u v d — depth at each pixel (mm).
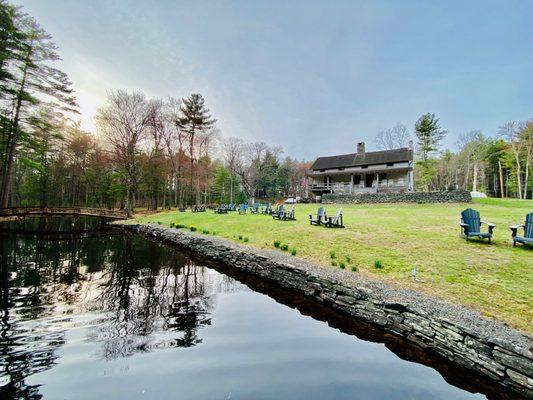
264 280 9148
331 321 5887
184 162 41312
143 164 35875
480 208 19406
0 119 24578
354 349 4664
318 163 38781
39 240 17172
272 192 72875
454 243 9562
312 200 35062
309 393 3428
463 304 5371
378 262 7855
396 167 30812
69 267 10523
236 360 4215
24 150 32125
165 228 19812
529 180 42969
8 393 3396
